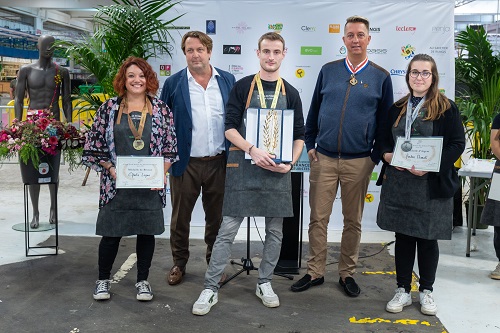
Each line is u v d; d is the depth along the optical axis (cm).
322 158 321
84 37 487
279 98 293
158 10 460
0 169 791
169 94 326
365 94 307
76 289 326
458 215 492
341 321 286
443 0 457
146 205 296
